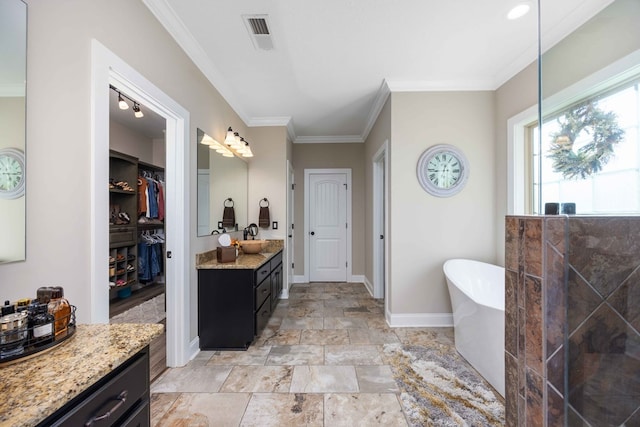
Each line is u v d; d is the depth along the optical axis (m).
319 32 2.15
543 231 0.98
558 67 1.97
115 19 1.46
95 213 1.29
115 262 3.94
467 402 1.79
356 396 1.84
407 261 3.02
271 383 1.98
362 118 4.08
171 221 2.20
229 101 3.24
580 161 1.33
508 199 2.78
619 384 0.98
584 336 0.98
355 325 3.06
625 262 0.98
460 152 2.98
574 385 0.98
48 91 1.10
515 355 1.11
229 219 3.31
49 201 1.10
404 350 2.47
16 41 0.97
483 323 2.02
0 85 0.93
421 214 3.02
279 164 4.10
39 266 1.06
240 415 1.67
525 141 2.70
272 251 3.82
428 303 3.03
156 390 1.91
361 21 2.03
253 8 1.89
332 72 2.77
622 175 1.34
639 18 1.53
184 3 1.83
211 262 2.62
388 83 2.95
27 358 0.76
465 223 3.01
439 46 2.35
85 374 0.71
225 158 3.18
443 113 3.00
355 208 5.09
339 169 5.09
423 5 1.88
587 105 1.51
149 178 4.63
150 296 4.10
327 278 5.13
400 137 3.01
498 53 2.46
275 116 3.99
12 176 0.96
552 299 0.97
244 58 2.51
